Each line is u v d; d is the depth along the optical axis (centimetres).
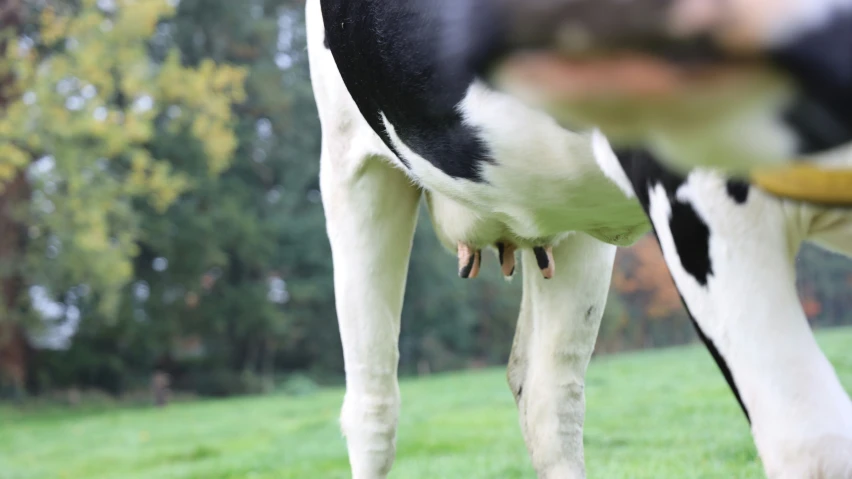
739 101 57
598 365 1800
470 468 639
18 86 2297
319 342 3903
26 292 2761
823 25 58
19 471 1070
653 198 174
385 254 302
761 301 160
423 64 197
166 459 1023
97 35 2291
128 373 3397
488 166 211
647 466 565
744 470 520
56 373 3181
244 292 3612
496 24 62
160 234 3359
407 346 3978
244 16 3931
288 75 4119
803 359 158
